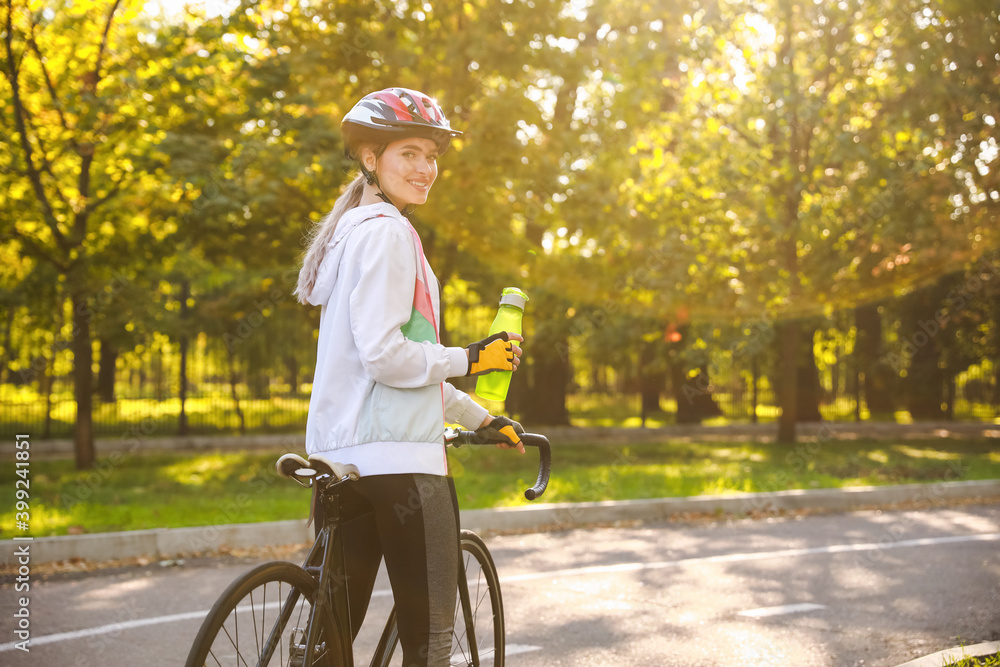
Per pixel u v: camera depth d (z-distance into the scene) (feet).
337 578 8.00
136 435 60.23
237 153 38.99
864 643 15.25
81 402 44.96
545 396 71.87
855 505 33.35
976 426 75.66
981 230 49.49
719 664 14.19
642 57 44.09
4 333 64.80
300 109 40.47
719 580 20.38
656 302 51.49
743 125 54.39
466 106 41.19
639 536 26.73
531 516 28.66
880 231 49.88
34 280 43.16
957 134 48.85
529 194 42.09
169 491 36.17
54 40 41.81
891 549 24.08
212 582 20.65
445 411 8.70
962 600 18.26
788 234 50.96
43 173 42.88
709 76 55.36
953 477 39.37
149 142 42.11
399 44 41.24
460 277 63.00
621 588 19.60
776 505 32.19
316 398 7.80
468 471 42.70
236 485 38.34
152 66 41.52
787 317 53.67
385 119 8.12
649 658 14.51
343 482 7.75
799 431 72.49
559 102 44.09
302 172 38.91
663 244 48.88
